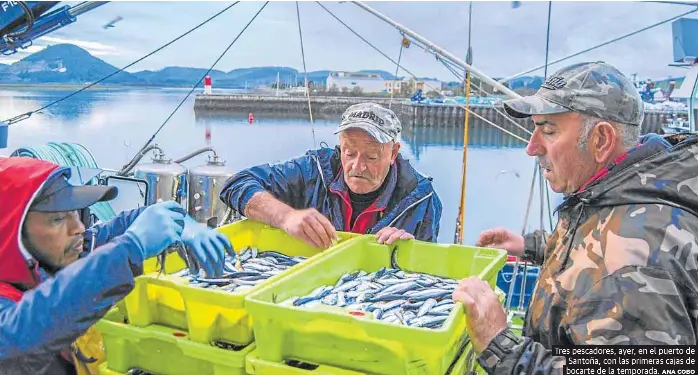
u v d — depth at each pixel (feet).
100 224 6.50
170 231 4.66
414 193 8.90
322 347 4.76
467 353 5.53
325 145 9.94
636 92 5.05
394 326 4.31
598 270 4.30
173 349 5.31
